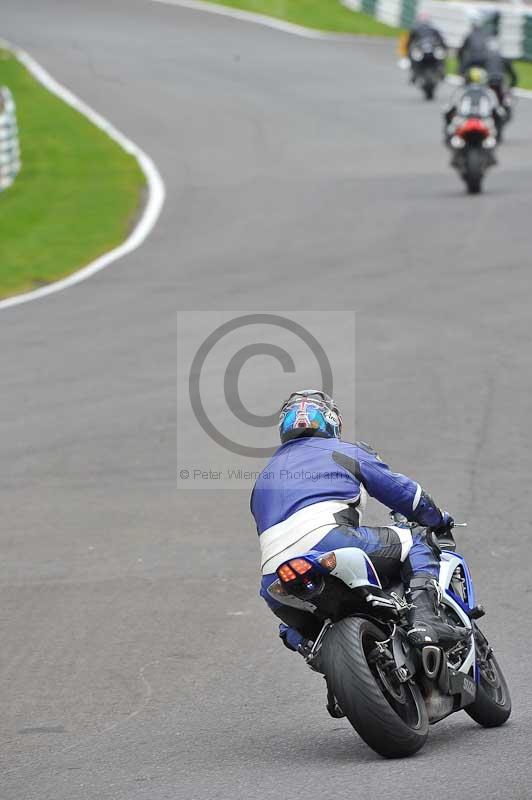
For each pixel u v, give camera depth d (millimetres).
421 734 19734
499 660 24641
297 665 25031
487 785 17875
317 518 20266
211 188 89438
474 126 79812
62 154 103750
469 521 33156
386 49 159500
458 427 41219
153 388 47406
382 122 111875
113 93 128625
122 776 19531
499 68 97938
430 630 20250
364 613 20500
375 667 20000
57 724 22328
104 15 178250
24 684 24406
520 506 34156
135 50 153375
